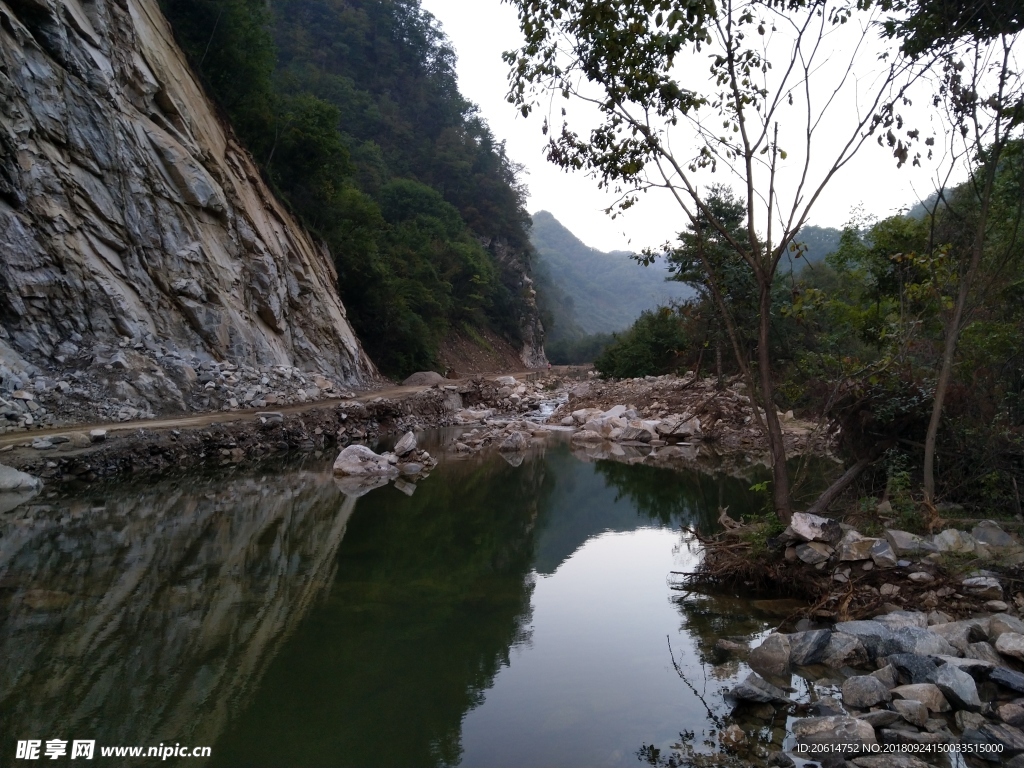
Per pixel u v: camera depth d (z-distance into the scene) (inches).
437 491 563.5
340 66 3132.4
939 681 202.1
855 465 371.6
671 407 1010.1
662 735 190.7
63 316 676.1
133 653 239.1
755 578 311.4
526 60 324.8
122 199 779.4
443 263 2437.3
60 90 720.3
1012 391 375.6
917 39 307.4
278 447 716.7
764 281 323.6
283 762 178.9
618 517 487.8
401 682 224.5
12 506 439.5
